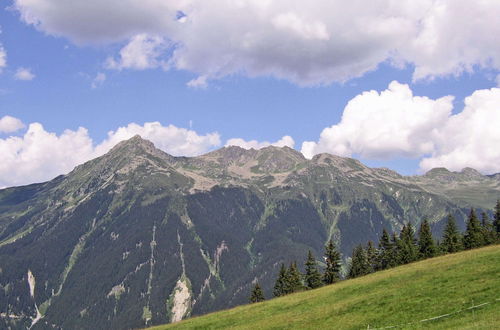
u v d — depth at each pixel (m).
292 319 59.56
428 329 43.50
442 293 52.66
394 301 54.81
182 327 70.44
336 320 53.97
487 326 39.34
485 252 71.25
